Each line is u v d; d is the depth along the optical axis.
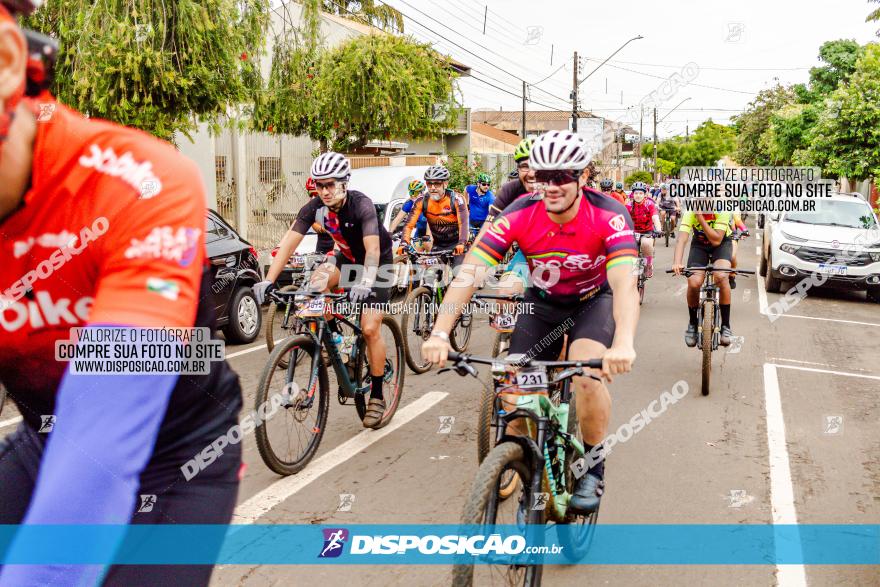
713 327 6.95
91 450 1.29
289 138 17.20
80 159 1.29
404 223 11.08
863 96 17.69
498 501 2.56
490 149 36.75
